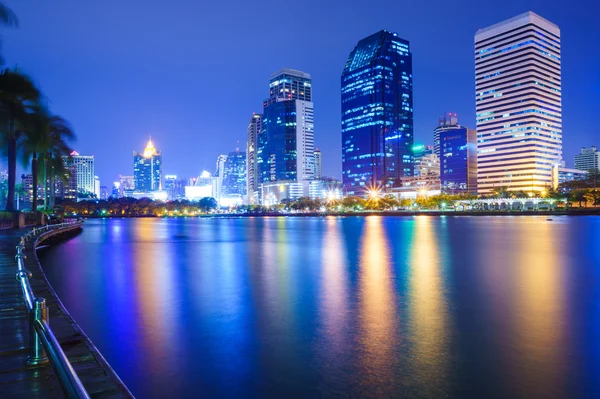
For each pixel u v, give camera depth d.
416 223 140.00
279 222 181.75
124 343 16.52
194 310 21.61
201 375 13.52
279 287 27.61
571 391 12.20
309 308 21.72
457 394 12.10
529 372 13.46
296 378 13.25
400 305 22.09
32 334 8.80
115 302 23.66
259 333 17.62
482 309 21.06
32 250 34.75
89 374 8.77
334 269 35.53
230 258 45.03
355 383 12.89
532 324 18.41
